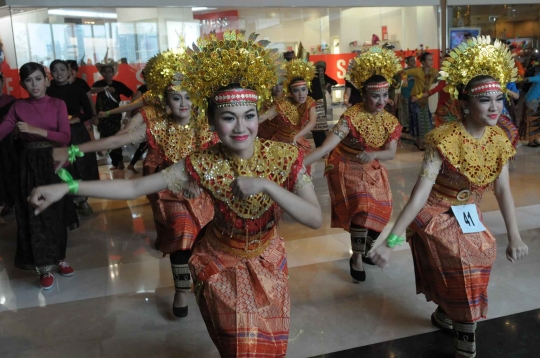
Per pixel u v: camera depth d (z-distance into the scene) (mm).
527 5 10430
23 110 3838
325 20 9586
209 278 2010
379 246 2225
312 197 1992
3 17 7840
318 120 7930
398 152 8844
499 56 2426
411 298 3344
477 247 2424
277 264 2086
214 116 1904
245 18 9156
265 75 1913
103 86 7980
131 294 3666
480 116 2338
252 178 1771
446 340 2807
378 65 3635
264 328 1945
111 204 6410
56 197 1779
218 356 2791
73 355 2861
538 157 7602
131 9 8562
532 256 3904
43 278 3854
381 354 2697
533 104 8219
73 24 8312
